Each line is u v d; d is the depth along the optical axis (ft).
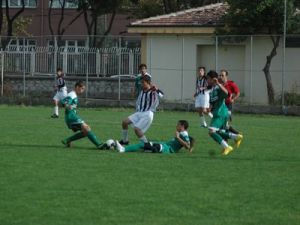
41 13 372.38
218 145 114.11
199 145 113.60
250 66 203.82
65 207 63.31
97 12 291.38
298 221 59.93
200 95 150.41
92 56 217.36
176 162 91.81
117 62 216.13
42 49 221.05
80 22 370.53
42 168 84.69
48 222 58.08
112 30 375.25
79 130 105.50
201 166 88.79
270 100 200.64
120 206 64.13
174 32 217.97
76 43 268.82
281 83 204.23
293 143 119.03
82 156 96.02
